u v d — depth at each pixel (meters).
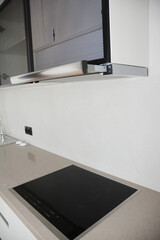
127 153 1.06
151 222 0.78
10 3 1.29
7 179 1.18
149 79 0.90
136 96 0.97
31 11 1.13
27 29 1.14
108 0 0.70
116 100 1.06
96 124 1.20
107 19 0.71
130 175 1.07
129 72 0.80
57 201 0.94
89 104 1.22
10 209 0.94
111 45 0.72
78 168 1.32
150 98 0.91
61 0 1.04
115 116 1.08
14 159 1.51
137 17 0.81
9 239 1.02
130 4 0.77
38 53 1.19
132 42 0.80
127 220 0.80
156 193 0.97
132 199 0.94
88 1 0.90
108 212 0.85
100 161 1.22
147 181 1.00
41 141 1.74
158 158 0.93
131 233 0.73
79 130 1.33
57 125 1.52
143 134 0.97
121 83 1.02
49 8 1.13
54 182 1.14
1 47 1.51
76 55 1.00
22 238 0.87
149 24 0.87
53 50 1.17
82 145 1.33
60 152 1.54
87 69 0.65
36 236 0.74
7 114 2.25
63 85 1.38
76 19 0.97
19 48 1.28
